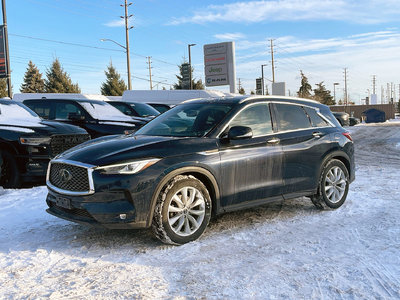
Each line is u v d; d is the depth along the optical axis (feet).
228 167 13.87
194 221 13.19
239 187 14.26
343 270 10.59
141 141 13.53
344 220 15.81
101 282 9.99
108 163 12.06
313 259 11.47
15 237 13.80
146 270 10.78
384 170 30.09
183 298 9.07
